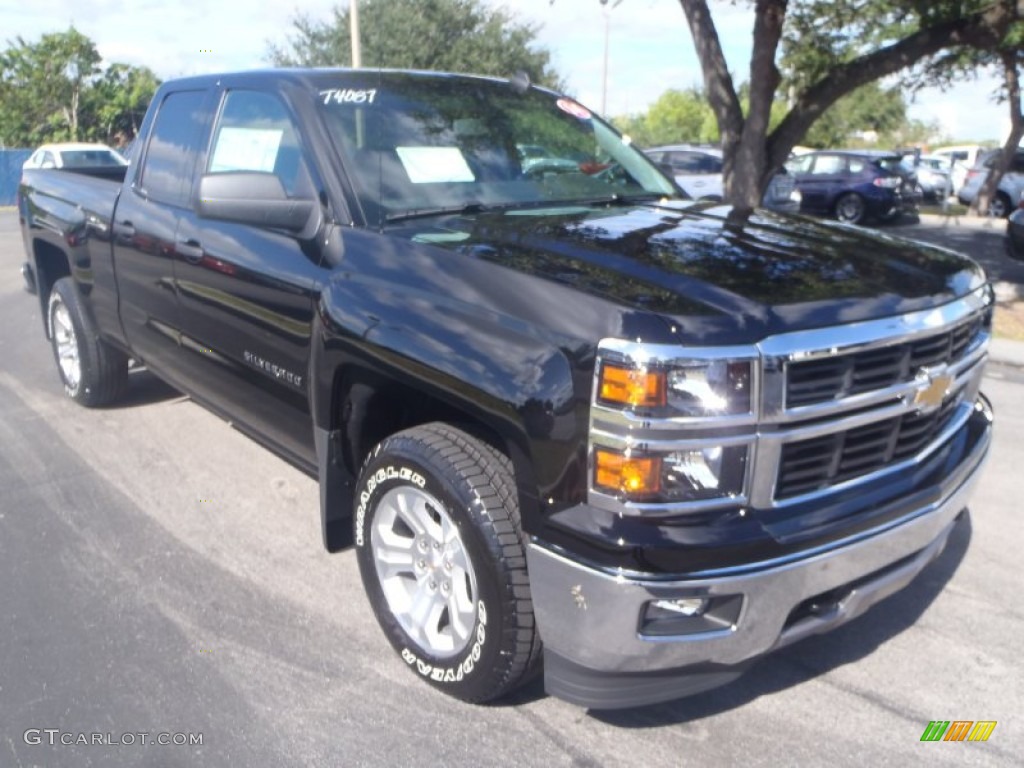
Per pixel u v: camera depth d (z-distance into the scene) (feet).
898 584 10.14
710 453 8.39
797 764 9.65
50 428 19.33
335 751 9.80
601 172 14.51
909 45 34.45
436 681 10.57
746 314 8.58
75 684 10.89
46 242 19.84
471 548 9.59
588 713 10.41
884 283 9.80
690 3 35.32
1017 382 23.95
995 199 76.13
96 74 118.93
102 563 13.73
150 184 16.08
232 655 11.47
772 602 8.76
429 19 81.82
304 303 11.91
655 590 8.33
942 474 10.22
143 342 16.88
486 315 9.59
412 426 11.57
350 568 13.64
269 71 14.12
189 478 16.85
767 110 34.68
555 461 8.75
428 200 12.35
